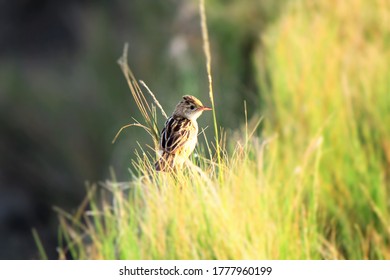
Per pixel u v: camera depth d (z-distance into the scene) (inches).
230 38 618.8
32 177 916.6
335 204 388.5
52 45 1181.1
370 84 443.5
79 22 1147.3
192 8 674.2
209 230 290.7
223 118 531.2
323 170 400.8
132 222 309.1
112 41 925.2
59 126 923.4
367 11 513.3
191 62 642.8
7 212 885.2
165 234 293.1
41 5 1218.0
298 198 354.6
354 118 434.3
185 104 295.9
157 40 813.9
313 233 340.2
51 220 872.3
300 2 546.3
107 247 318.3
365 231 381.7
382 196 385.1
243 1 620.7
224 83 589.0
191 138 290.4
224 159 295.3
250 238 303.3
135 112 813.2
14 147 932.0
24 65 1148.5
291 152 415.8
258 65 539.2
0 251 852.0
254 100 528.7
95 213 335.0
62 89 963.3
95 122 897.5
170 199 290.2
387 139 411.8
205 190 287.9
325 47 482.0
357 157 400.5
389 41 489.4
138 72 837.8
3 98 950.4
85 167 879.7
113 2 972.6
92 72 930.7
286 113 450.3
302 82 458.0
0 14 1236.5
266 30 582.2
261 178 334.0
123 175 645.9
